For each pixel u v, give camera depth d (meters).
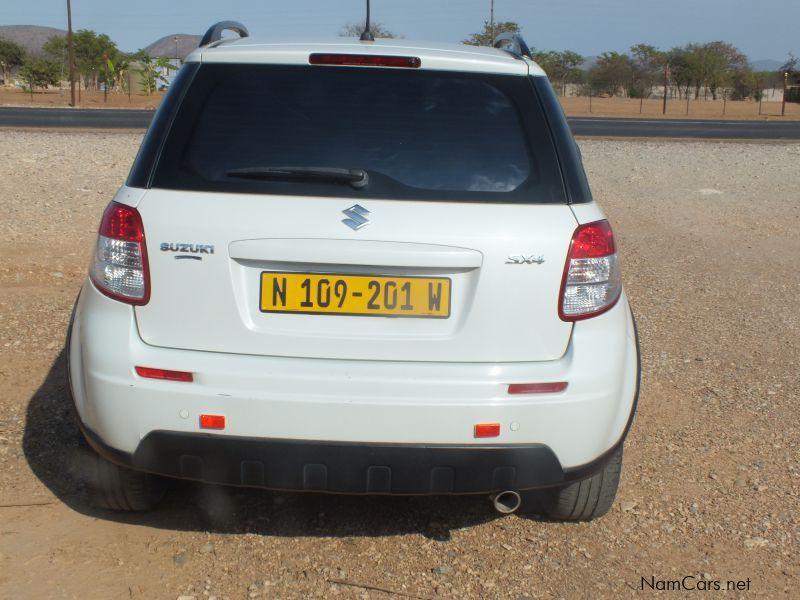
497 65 3.01
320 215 2.68
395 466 2.70
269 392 2.67
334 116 2.85
